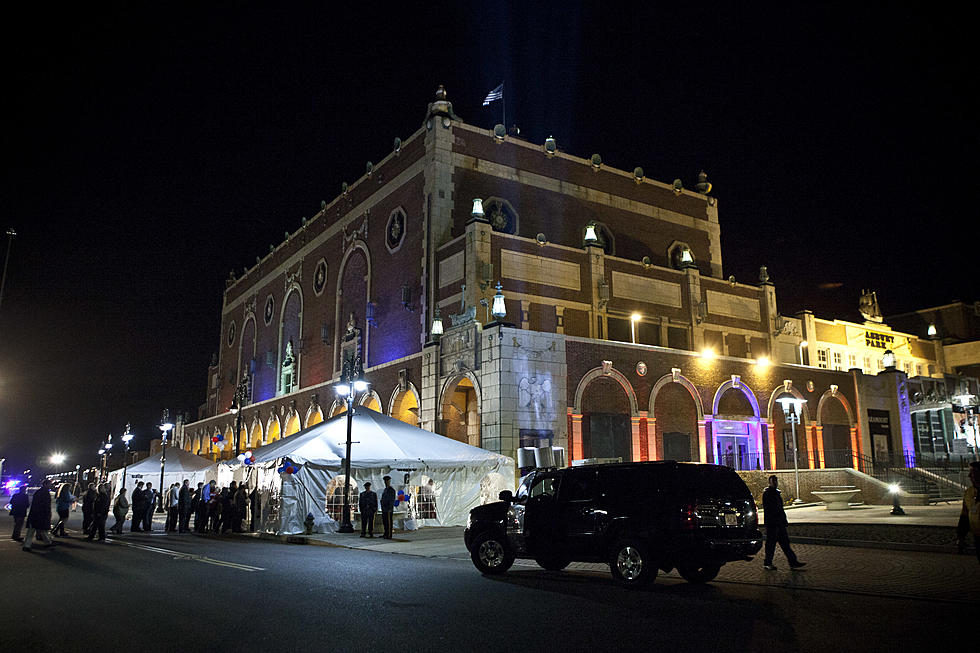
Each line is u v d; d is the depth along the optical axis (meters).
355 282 45.25
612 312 37.69
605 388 31.56
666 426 33.19
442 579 13.23
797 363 46.31
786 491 34.19
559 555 13.45
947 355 56.81
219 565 15.26
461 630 8.57
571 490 13.66
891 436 42.69
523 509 14.10
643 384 32.66
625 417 31.80
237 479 31.73
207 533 27.58
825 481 35.72
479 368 29.98
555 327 35.44
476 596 11.18
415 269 38.34
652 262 44.28
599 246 37.91
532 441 28.64
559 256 36.59
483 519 14.65
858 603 10.59
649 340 39.09
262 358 59.53
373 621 9.05
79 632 8.49
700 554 12.04
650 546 12.16
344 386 25.58
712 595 11.50
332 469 25.64
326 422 29.56
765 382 37.56
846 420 41.06
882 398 42.81
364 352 42.53
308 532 24.64
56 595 11.20
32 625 8.91
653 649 7.66
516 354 28.97
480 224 33.94
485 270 33.47
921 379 45.59
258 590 11.59
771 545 14.50
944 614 9.68
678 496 12.35
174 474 42.00
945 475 37.19
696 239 46.91
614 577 12.62
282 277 57.31
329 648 7.67
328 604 10.26
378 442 27.44
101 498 23.14
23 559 16.67
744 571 14.34
